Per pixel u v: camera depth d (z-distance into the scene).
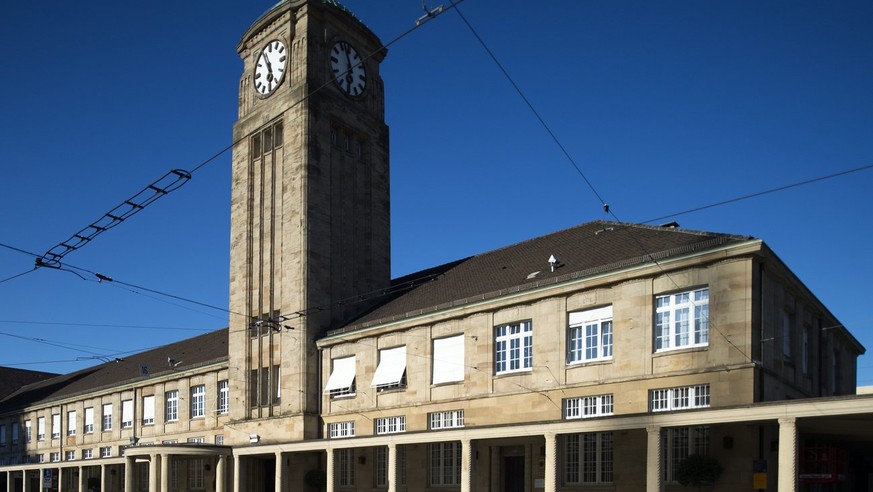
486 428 27.39
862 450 31.41
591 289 28.67
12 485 59.94
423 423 33.47
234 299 43.78
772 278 25.89
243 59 47.12
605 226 34.12
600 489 27.16
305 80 41.78
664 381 25.89
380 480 35.09
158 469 41.62
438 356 33.84
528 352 30.62
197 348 55.66
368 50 46.47
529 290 30.33
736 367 24.16
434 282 40.09
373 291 43.12
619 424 23.78
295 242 40.47
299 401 38.50
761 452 23.44
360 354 37.19
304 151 40.81
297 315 39.47
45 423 63.41
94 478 53.38
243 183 44.66
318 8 43.53
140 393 53.56
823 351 31.06
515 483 30.31
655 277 26.89
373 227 44.12
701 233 27.78
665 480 25.55
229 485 39.34
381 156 45.78
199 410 48.56
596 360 28.17
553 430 25.38
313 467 38.22
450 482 32.34
